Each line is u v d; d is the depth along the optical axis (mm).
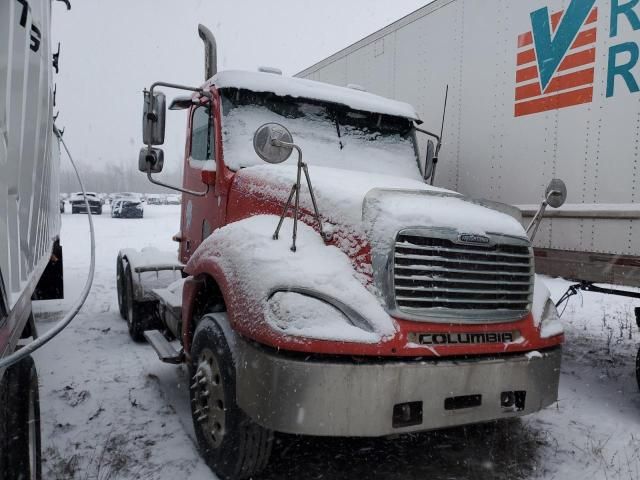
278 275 2594
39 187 3031
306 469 3135
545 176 4375
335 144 4383
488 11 4898
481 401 2689
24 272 2643
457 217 2807
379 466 3201
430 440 3568
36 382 2438
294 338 2389
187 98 4785
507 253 2902
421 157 5777
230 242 3051
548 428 3811
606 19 3859
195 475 2975
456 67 5273
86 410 3855
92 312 7297
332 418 2393
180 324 4074
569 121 4156
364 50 6680
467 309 2721
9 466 2102
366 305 2541
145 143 3934
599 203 3941
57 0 3729
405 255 2604
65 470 2982
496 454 3389
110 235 20438
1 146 1905
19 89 2188
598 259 3963
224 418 2826
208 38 5324
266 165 3855
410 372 2500
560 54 4219
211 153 4340
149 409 3900
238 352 2730
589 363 5457
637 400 4387
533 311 3012
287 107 4391
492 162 4895
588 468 3225
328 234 2865
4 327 1997
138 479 2920
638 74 3650
